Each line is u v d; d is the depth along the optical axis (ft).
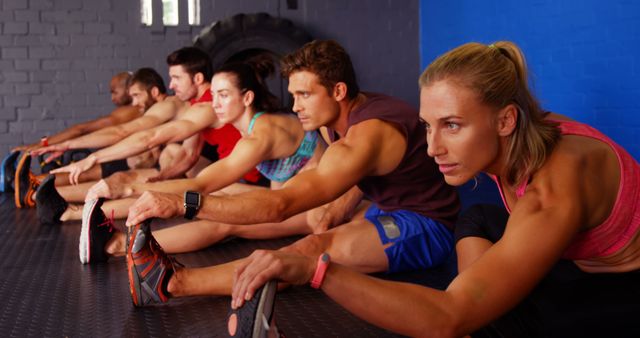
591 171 4.96
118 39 23.97
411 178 8.53
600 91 14.60
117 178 14.40
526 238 4.50
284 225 10.96
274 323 4.37
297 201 6.86
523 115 4.76
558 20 15.93
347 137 7.68
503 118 4.71
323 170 7.14
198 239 10.42
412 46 25.49
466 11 21.04
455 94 4.59
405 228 8.64
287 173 10.94
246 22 23.77
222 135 13.89
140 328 7.16
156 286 7.54
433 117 4.71
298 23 25.02
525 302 5.81
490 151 4.75
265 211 6.66
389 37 25.38
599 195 4.98
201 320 7.33
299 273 4.35
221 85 10.43
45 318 7.61
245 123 10.68
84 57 23.82
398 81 25.55
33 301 8.26
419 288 4.41
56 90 23.75
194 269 7.82
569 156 4.89
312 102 8.16
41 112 23.72
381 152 7.77
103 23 23.84
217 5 24.48
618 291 5.68
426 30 24.79
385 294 4.34
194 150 14.64
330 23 25.13
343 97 8.21
